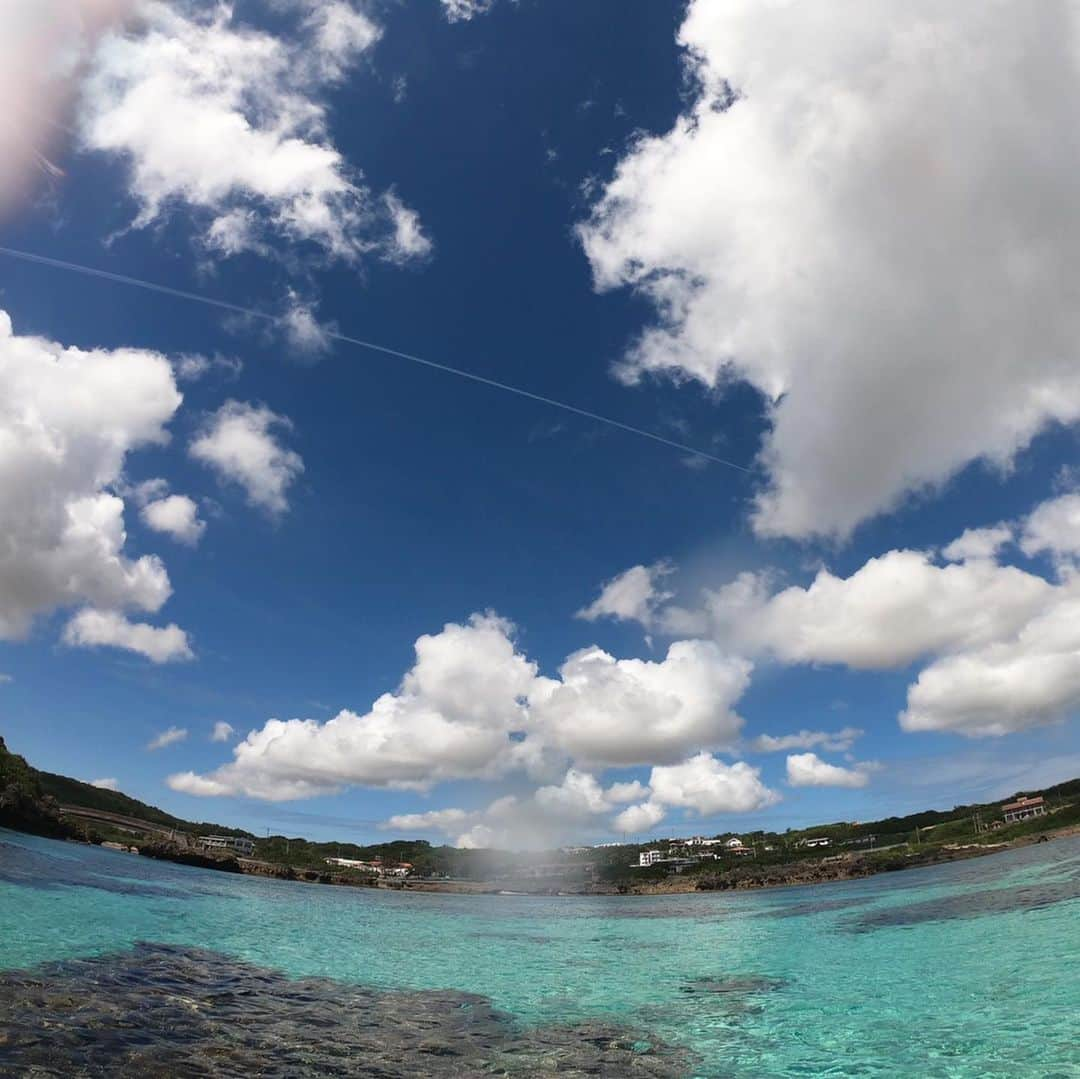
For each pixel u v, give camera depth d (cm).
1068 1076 800
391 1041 977
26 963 1181
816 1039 1037
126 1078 712
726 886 6594
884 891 3947
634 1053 977
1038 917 2128
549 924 3183
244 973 1370
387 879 7425
